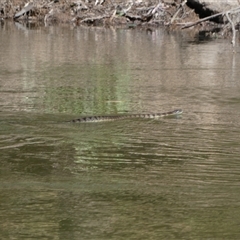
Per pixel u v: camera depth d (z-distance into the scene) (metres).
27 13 62.28
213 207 16.98
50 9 62.19
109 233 15.55
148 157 20.97
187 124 25.23
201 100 29.48
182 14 59.88
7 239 15.15
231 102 29.17
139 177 19.09
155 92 31.14
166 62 40.62
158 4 60.66
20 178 18.88
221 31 56.12
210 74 36.44
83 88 31.64
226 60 41.81
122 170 19.72
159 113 26.47
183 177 19.14
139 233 15.52
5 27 58.12
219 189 18.20
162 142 22.67
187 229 15.82
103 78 34.53
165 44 49.09
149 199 17.47
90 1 62.03
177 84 33.25
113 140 22.89
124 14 61.50
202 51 45.69
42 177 18.98
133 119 25.86
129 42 49.91
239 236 15.53
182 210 16.81
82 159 20.67
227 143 22.62
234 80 34.56
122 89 31.67
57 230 15.61
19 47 46.00
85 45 47.78
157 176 19.20
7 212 16.56
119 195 17.72
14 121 24.91
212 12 58.28
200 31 56.91
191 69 38.00
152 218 16.30
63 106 27.56
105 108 27.44
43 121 25.05
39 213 16.53
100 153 21.33
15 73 35.56
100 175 19.23
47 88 31.45
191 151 21.64
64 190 18.02
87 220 16.20
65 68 37.53
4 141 22.42
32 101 28.41
